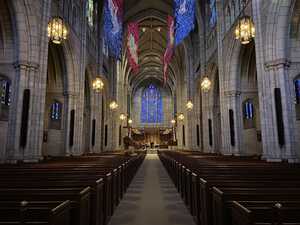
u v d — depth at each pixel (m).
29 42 13.17
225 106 21.19
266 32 13.86
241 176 6.39
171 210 8.05
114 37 25.14
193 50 36.88
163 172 18.91
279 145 12.84
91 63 26.08
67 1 18.97
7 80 13.31
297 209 3.05
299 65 14.13
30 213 3.23
